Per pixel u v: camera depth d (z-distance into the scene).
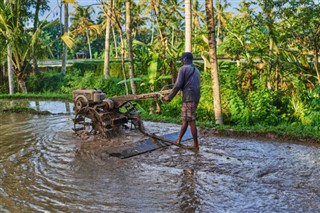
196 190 4.78
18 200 4.57
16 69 19.83
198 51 16.16
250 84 11.52
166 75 12.71
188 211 4.18
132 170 5.64
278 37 11.09
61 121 10.00
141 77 14.02
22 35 19.42
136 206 4.34
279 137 7.52
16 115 11.30
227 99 11.68
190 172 5.49
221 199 4.48
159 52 14.45
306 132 7.44
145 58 16.05
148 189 4.86
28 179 5.33
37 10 20.92
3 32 18.42
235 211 4.14
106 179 5.27
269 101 11.16
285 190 4.73
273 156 6.26
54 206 4.38
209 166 5.75
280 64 10.98
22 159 6.35
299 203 4.33
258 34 12.40
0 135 8.30
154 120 9.98
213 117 11.75
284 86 11.16
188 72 6.49
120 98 7.65
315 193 4.62
